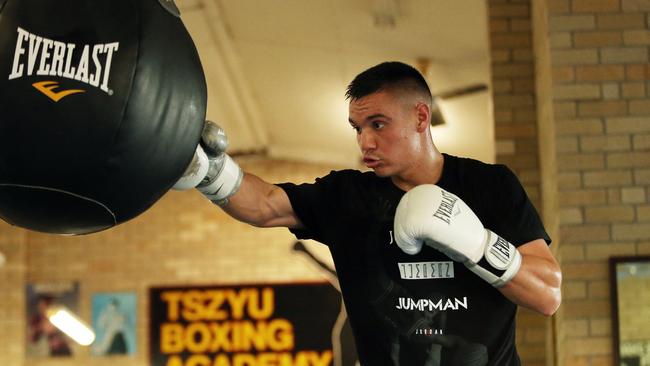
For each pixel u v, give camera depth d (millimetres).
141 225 10414
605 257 5117
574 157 5203
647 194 5156
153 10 2096
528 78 6051
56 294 10305
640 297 5055
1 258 9812
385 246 2375
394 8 6426
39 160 1945
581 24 5301
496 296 2338
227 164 2428
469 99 7809
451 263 2328
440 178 2430
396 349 2346
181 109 2084
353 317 2406
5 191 1989
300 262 10133
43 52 1979
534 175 5953
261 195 2512
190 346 9961
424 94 2430
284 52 7668
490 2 6141
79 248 10398
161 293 10094
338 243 2439
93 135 1960
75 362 10133
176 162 2111
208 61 8055
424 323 2330
